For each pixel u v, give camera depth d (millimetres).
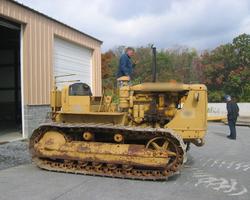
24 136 10914
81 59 15070
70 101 7012
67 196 5266
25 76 10992
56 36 12914
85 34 14961
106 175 6410
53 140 6871
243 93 31016
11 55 16016
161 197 5258
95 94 16172
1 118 16141
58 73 13141
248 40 33094
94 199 5129
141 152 6293
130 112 6863
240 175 6707
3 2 9953
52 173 6645
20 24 10914
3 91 16188
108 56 29250
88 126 6633
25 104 10984
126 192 5492
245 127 17250
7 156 8094
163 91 6758
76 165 6734
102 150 6504
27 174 6559
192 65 33188
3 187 5707
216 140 11922
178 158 6207
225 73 33469
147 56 14125
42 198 5164
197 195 5383
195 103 6598
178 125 6621
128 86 6898
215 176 6598
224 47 33562
